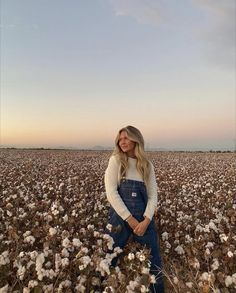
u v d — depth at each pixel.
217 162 27.69
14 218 5.37
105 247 3.96
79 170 16.75
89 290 3.65
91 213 6.60
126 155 4.11
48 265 3.71
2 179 11.24
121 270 3.99
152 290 3.88
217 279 3.53
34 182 10.78
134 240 4.19
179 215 6.30
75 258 3.73
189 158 34.41
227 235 4.90
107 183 4.06
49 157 33.78
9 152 45.59
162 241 5.14
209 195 8.87
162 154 45.81
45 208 6.45
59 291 3.37
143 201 4.11
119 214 3.98
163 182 11.29
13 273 3.71
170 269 4.52
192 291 3.63
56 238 4.34
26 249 4.35
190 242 4.81
